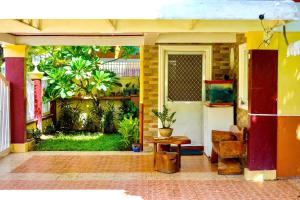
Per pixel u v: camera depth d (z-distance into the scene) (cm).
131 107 1413
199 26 761
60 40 1032
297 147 803
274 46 788
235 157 830
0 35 952
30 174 839
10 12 588
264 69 790
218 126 988
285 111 798
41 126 1322
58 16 589
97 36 1022
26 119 1117
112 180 792
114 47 1370
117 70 1588
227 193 709
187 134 1104
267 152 798
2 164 930
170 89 1099
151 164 931
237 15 599
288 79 795
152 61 1079
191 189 732
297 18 604
